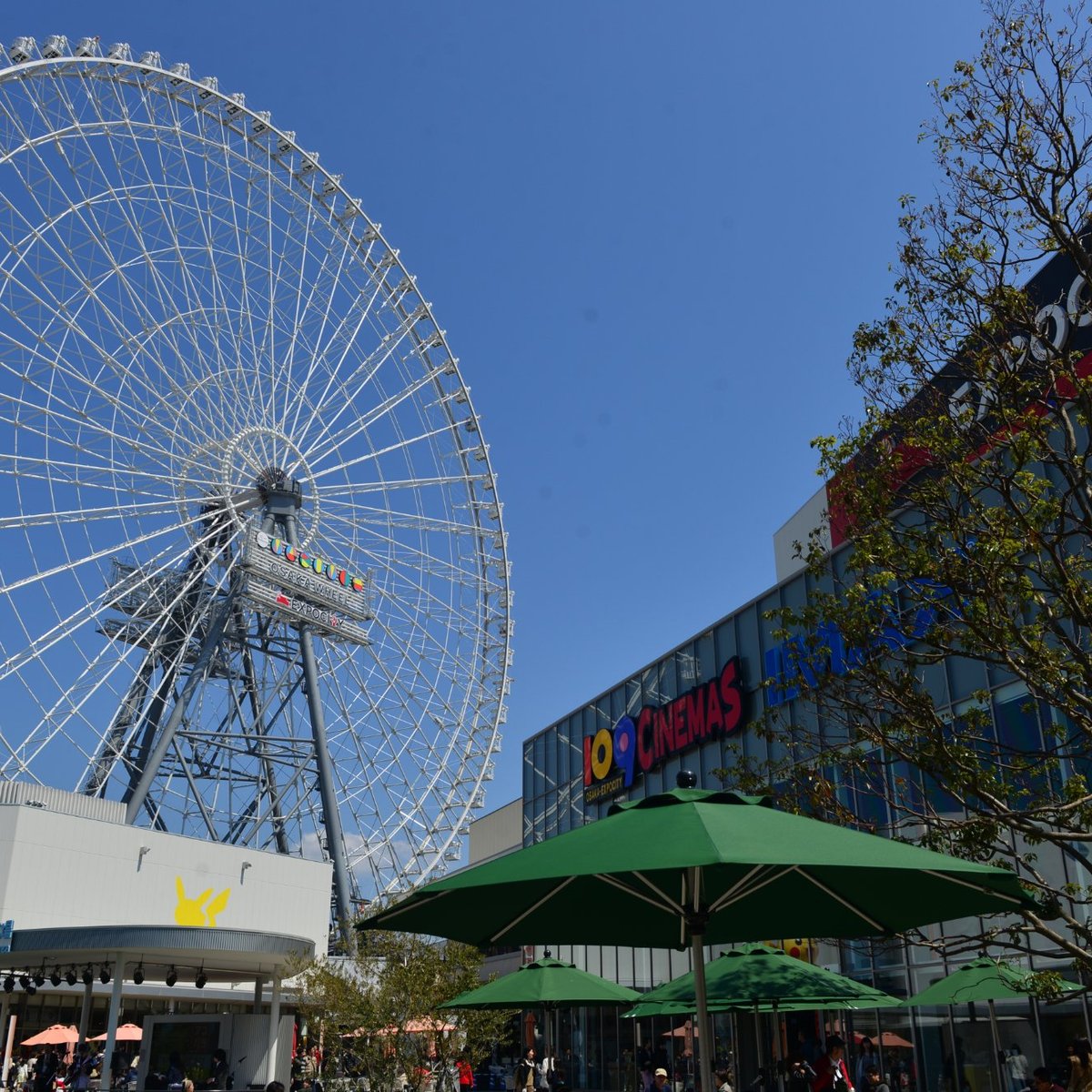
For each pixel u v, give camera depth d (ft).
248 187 182.09
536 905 34.04
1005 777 55.36
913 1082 91.40
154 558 168.66
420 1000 85.87
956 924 89.30
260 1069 107.45
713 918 39.27
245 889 160.76
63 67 152.35
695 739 130.52
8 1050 128.26
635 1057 138.51
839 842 26.78
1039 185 47.11
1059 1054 77.10
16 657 141.38
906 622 51.21
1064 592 46.34
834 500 56.34
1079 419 48.96
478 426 217.77
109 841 141.69
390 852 188.75
